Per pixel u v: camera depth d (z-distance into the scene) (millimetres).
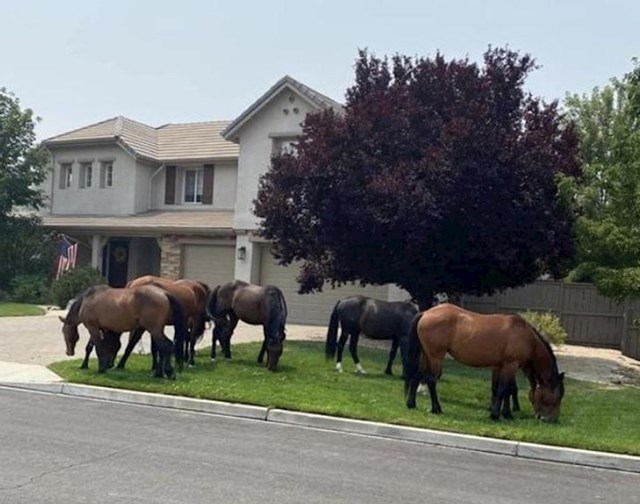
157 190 28078
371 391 10789
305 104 22453
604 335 19938
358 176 15227
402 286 16812
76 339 12234
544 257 15250
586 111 31141
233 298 13055
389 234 15180
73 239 28016
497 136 14641
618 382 13555
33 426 8094
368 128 15617
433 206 14008
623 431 8945
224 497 5758
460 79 15781
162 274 25312
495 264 15617
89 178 29281
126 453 7059
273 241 17797
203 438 7992
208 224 24188
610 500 6480
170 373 11203
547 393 9453
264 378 11461
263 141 23094
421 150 15164
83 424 8383
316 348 15477
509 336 9344
